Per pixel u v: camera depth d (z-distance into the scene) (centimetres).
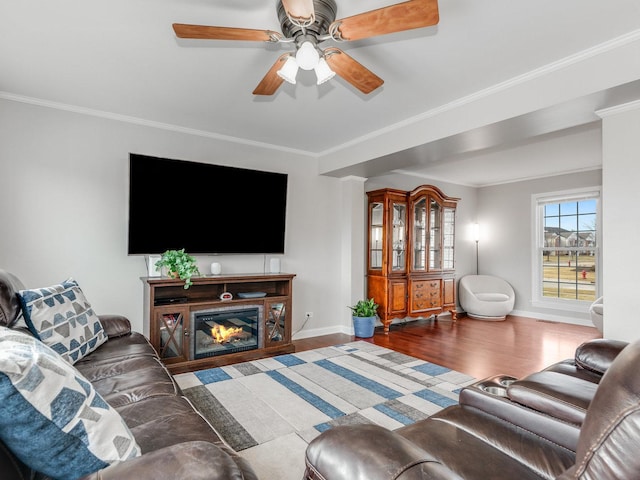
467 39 214
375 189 532
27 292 184
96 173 325
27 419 71
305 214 454
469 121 290
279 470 172
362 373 309
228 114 332
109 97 297
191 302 327
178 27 165
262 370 314
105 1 183
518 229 615
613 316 244
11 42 219
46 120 305
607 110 246
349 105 311
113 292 330
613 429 64
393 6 151
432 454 102
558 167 530
